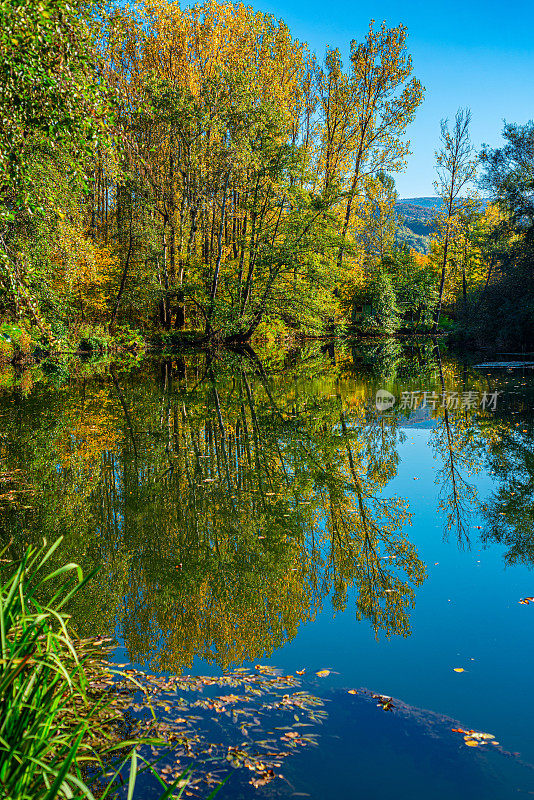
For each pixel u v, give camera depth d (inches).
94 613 168.4
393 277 1605.6
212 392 611.8
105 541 224.4
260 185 977.5
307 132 1371.8
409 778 96.1
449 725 112.3
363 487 293.3
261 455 356.8
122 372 778.8
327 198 992.2
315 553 214.7
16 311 258.7
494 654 141.3
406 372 788.0
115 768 98.9
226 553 215.0
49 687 81.0
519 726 111.8
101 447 374.3
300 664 139.1
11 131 208.1
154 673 134.6
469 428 425.4
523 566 197.2
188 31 1078.4
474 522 241.0
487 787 93.0
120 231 971.3
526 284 1039.0
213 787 93.1
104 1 225.9
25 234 413.1
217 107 907.4
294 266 993.5
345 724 112.7
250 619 165.2
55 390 615.8
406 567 199.6
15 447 373.1
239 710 117.5
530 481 294.8
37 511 256.1
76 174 246.1
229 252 1331.2
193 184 1027.9
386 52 1283.2
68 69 199.9
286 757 101.7
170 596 179.9
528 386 619.8
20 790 68.6
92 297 944.9
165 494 281.3
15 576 82.4
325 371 805.2
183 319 1198.3
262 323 1134.4
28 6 178.4
